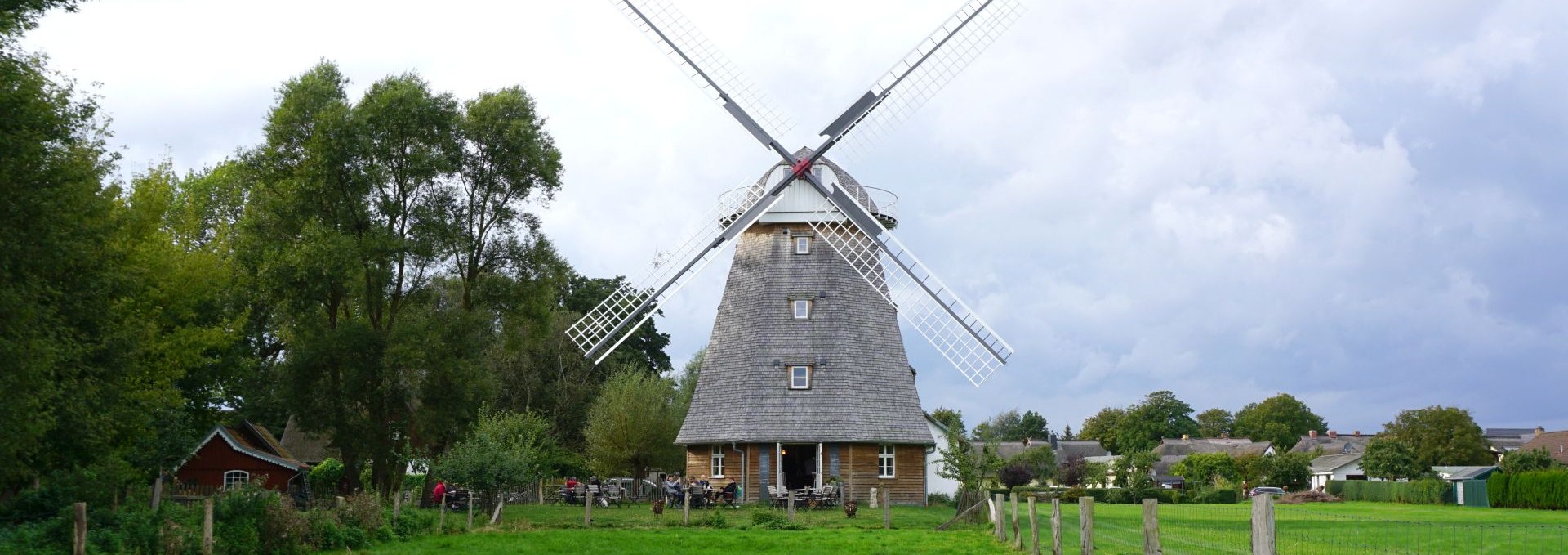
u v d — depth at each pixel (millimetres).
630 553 30141
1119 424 164875
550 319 47375
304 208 41125
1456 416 124500
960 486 55812
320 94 41938
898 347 50844
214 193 56250
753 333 49750
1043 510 52438
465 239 43188
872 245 48469
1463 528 41500
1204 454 104125
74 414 28188
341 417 41750
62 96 27266
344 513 31469
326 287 40250
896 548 30547
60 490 27344
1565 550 32156
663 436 62594
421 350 40312
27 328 24078
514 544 32062
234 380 45719
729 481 48125
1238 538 32844
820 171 49281
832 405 48219
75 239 26391
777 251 50406
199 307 40656
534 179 45219
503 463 38812
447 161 42875
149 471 37281
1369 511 62750
